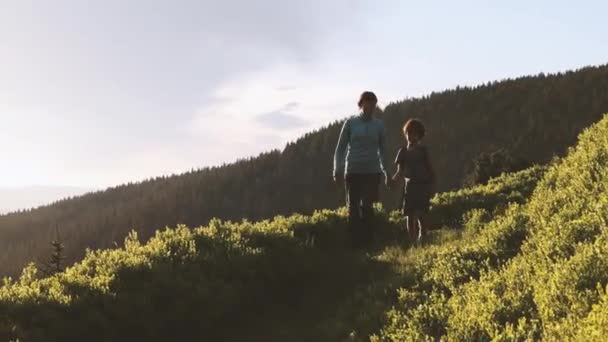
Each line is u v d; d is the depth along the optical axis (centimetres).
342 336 578
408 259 800
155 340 588
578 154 938
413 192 982
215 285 650
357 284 752
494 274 573
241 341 616
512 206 880
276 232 861
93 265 686
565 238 577
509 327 433
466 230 945
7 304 540
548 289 473
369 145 966
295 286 774
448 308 530
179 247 755
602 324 364
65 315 547
